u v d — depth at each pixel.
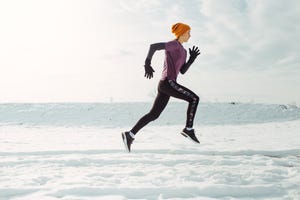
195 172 3.91
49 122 19.00
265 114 20.97
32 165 4.55
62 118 19.80
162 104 4.89
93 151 5.85
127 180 3.55
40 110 21.25
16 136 10.63
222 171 3.91
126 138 4.94
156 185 3.34
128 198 3.03
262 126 15.73
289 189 3.24
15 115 20.33
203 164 4.56
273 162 4.61
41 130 14.23
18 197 3.01
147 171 3.99
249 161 4.67
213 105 22.58
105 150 5.89
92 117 20.03
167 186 3.17
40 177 3.73
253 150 5.56
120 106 22.33
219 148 6.14
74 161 4.73
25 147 6.83
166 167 4.23
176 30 4.81
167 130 13.27
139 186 3.22
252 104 23.20
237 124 18.23
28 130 14.18
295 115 21.02
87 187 3.13
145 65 4.53
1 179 3.66
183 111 21.25
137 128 4.95
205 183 3.39
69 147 6.59
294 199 2.90
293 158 5.06
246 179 3.53
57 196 3.06
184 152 5.61
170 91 4.73
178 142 7.76
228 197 3.04
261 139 8.48
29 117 19.94
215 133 11.49
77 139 9.18
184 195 3.10
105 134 11.37
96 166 4.48
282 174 3.92
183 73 4.84
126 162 4.69
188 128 4.88
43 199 2.89
